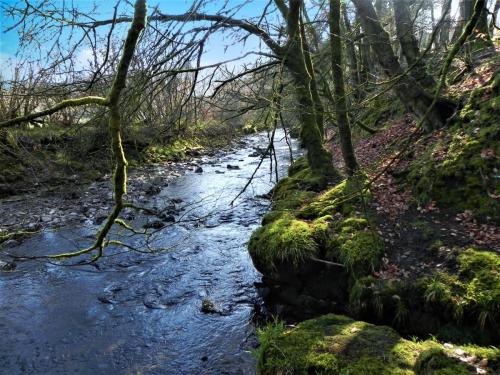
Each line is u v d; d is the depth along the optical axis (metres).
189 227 10.38
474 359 3.67
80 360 5.44
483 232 5.89
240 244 9.14
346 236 6.30
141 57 4.84
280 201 8.78
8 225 10.65
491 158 6.76
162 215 10.95
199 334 5.92
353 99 12.09
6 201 12.82
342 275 5.93
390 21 12.25
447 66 3.70
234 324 6.10
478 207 6.37
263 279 6.99
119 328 6.15
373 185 7.83
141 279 7.68
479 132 7.29
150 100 5.30
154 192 13.99
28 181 13.75
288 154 20.42
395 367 3.81
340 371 3.83
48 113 2.37
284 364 4.09
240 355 5.36
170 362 5.34
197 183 15.42
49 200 12.96
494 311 4.57
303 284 6.30
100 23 5.57
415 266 5.55
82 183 14.29
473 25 3.50
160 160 19.25
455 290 4.93
